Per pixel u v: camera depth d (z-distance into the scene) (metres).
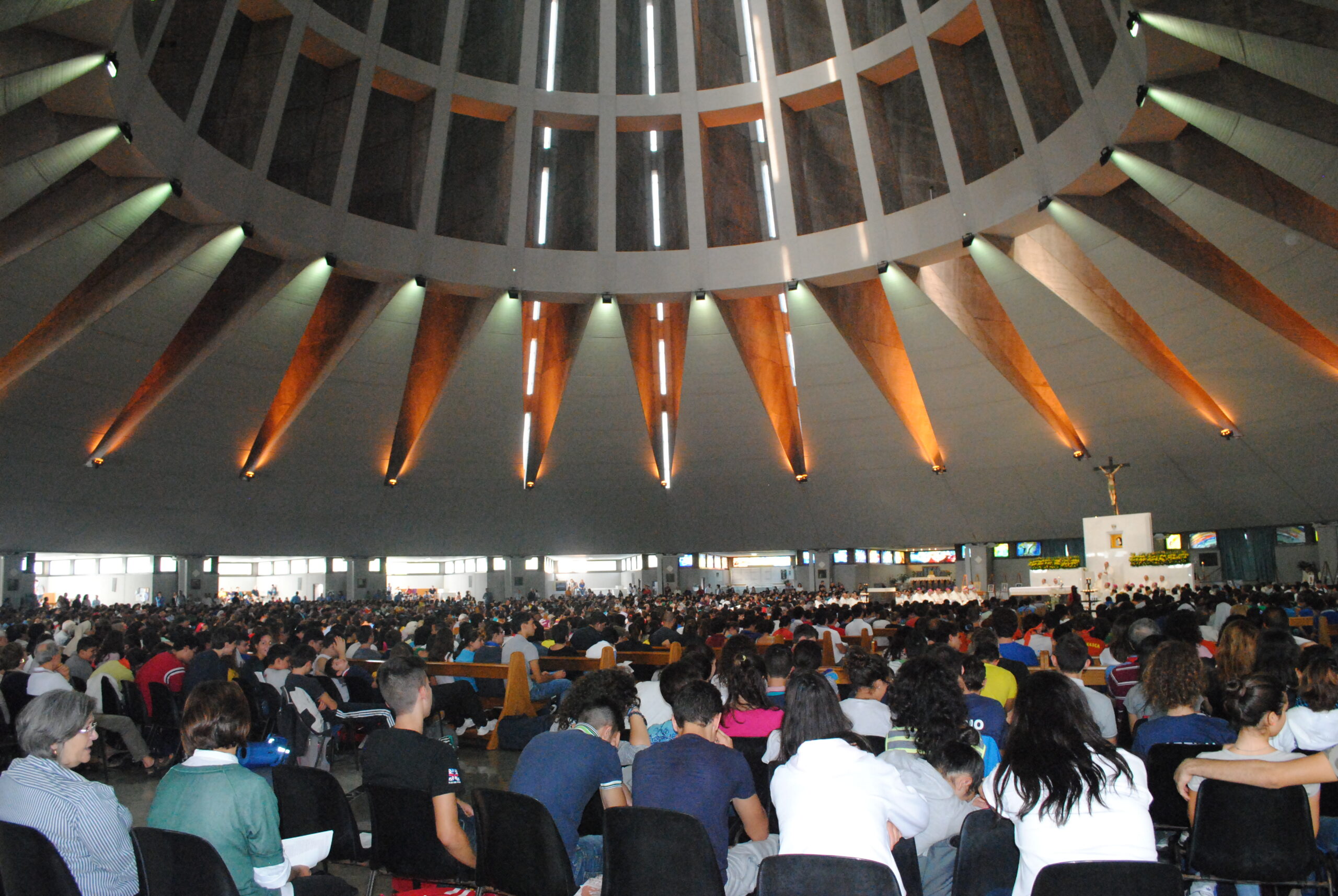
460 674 9.79
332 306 26.33
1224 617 12.08
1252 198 16.89
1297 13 12.26
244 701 3.64
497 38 25.17
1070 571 24.00
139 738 8.19
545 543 32.84
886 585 33.59
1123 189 20.41
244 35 20.69
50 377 20.09
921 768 3.94
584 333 26.86
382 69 22.69
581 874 4.35
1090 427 26.03
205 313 23.17
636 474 30.92
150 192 18.05
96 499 24.16
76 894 3.15
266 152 20.73
